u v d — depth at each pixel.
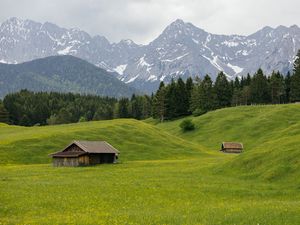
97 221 33.00
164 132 154.25
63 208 41.56
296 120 158.88
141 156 118.25
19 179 66.81
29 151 114.25
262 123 161.38
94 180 64.81
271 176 58.66
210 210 37.72
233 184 57.16
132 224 31.64
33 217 36.59
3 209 40.31
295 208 34.91
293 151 64.31
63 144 123.25
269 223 30.44
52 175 74.44
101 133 136.50
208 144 156.25
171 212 38.03
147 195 49.84
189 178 65.06
